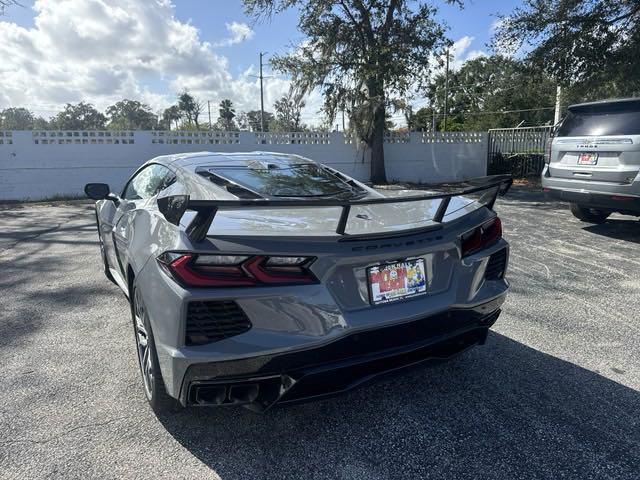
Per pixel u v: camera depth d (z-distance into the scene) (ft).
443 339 7.60
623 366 9.62
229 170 10.69
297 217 7.66
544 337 11.06
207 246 6.27
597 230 23.34
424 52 50.24
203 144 48.29
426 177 56.13
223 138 48.91
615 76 42.47
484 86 176.86
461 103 180.04
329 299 6.59
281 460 6.89
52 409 8.13
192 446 7.19
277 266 6.38
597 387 8.82
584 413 7.98
